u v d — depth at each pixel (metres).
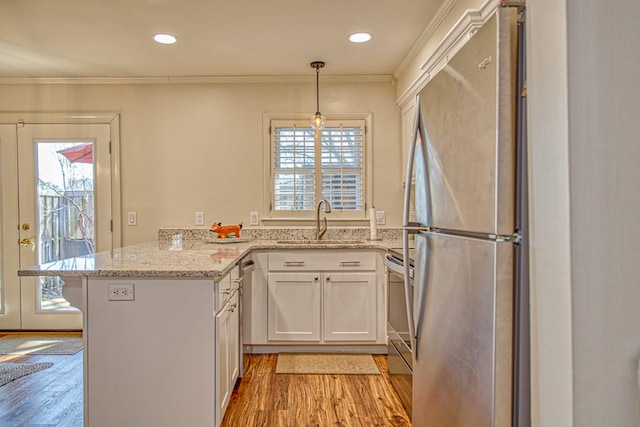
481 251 1.06
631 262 0.75
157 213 3.65
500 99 0.99
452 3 2.26
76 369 2.77
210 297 1.76
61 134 3.63
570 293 0.75
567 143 0.75
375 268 3.06
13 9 2.37
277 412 2.20
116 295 1.75
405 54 3.11
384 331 3.06
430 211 1.45
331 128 3.64
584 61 0.75
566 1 0.75
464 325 1.17
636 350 0.75
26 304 3.61
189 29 2.66
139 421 1.76
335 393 2.44
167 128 3.65
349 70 3.45
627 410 0.75
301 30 2.69
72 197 3.65
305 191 3.64
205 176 3.65
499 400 1.00
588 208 0.75
